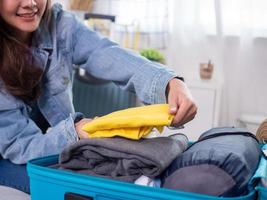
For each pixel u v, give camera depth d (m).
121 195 0.46
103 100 1.99
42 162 0.58
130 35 2.12
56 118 0.93
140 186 0.45
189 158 0.50
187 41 2.02
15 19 0.82
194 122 1.84
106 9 2.15
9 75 0.80
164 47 2.07
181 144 0.58
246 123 1.88
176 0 2.00
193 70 2.03
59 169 0.54
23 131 0.75
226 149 0.51
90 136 0.56
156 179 0.52
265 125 0.83
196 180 0.46
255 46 1.88
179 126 0.63
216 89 1.82
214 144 0.53
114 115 0.56
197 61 2.02
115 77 0.87
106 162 0.55
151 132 0.58
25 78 0.82
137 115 0.54
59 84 0.93
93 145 0.54
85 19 2.08
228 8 1.90
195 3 1.97
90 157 0.55
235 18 1.89
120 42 2.12
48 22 0.93
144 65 0.81
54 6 0.99
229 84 1.92
